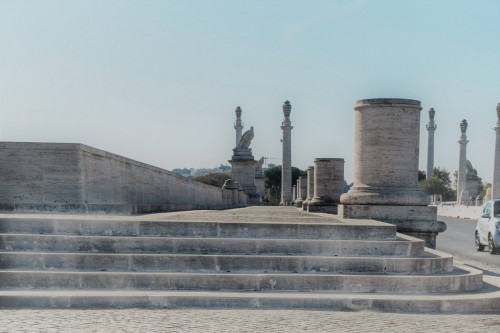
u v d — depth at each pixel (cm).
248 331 920
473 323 1016
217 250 1312
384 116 1827
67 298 1091
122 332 901
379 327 971
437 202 9256
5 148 1805
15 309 1066
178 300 1109
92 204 1755
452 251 2561
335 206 3394
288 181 6106
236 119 7706
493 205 2555
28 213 1702
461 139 8438
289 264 1257
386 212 1806
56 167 1808
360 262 1264
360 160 1867
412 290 1202
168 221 1369
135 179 2477
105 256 1238
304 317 1036
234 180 5897
